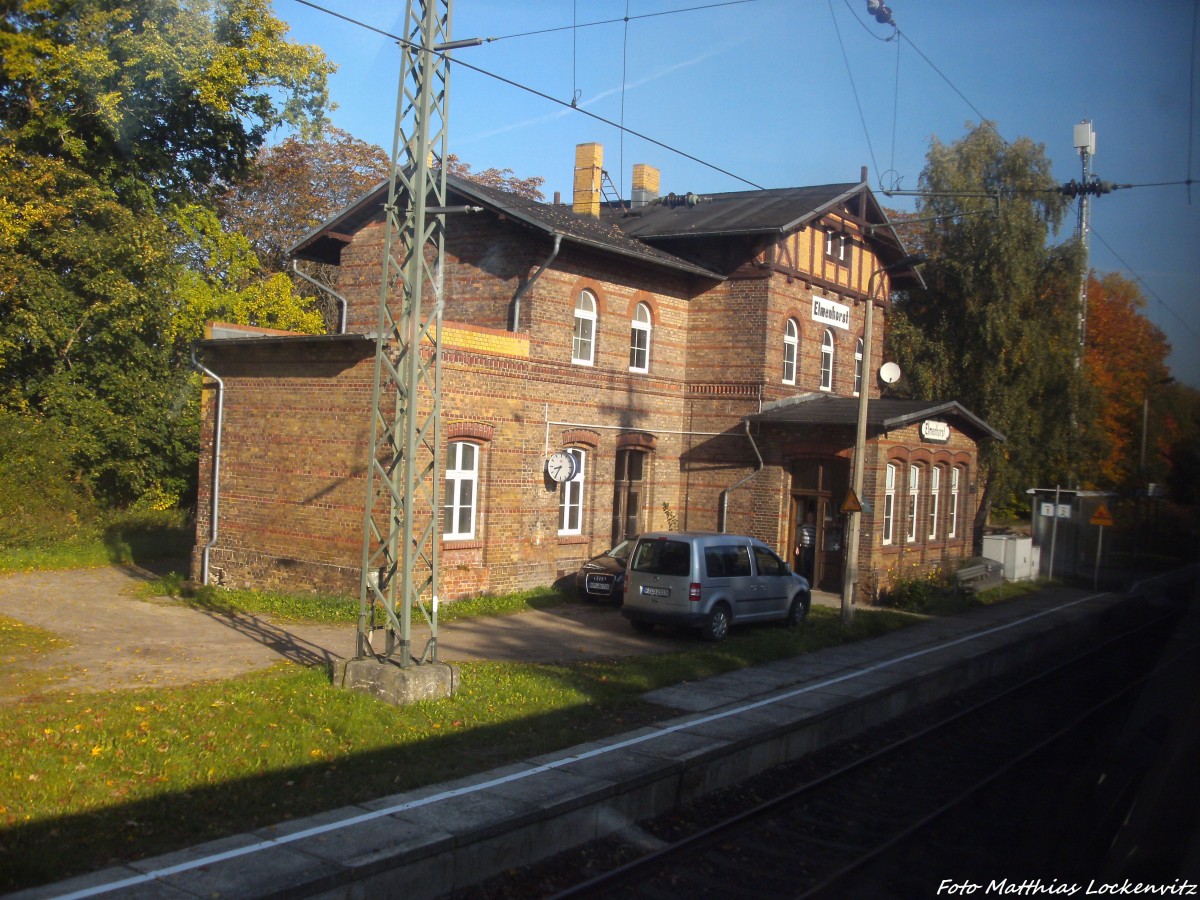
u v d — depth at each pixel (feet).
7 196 76.48
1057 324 95.66
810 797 31.58
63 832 22.36
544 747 31.37
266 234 119.14
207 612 54.65
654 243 81.10
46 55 39.14
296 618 53.42
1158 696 39.42
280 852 21.67
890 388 101.04
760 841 27.63
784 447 75.66
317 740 30.27
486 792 26.53
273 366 61.11
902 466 78.48
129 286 81.10
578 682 40.32
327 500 58.18
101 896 19.15
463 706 35.17
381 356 36.88
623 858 25.85
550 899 22.04
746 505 77.00
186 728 30.30
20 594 58.65
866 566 73.31
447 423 58.34
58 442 77.46
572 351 68.59
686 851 25.80
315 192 122.52
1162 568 111.86
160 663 41.19
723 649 49.70
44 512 74.54
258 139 94.58
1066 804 31.99
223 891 19.51
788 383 80.28
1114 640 67.41
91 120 82.02
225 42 87.40
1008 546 96.12
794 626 59.00
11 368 81.76
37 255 80.07
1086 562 109.40
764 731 34.71
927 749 38.91
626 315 73.20
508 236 66.28
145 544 77.92
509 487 62.85
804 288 81.97
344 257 74.79
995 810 31.45
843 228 86.17
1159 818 25.20
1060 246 95.40
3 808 23.18
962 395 96.94
